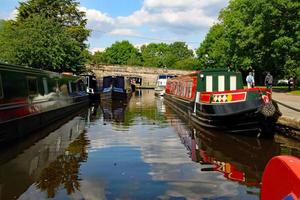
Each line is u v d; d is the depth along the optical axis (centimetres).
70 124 2089
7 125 1405
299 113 1714
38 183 934
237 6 5119
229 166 1102
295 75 3541
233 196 834
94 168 1073
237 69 5144
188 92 2608
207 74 2236
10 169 1078
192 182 938
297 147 1378
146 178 968
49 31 4172
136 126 1994
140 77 8419
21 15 5388
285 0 3366
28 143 1477
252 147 1379
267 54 4234
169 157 1218
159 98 4778
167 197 822
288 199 353
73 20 5722
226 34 5112
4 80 1451
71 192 860
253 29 4059
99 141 1522
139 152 1297
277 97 2819
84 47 5734
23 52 3934
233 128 1642
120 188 885
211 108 1683
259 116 1530
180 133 1728
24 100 1655
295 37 3406
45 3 5469
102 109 3100
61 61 4209
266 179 405
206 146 1404
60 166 1104
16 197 829
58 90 2369
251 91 1566
